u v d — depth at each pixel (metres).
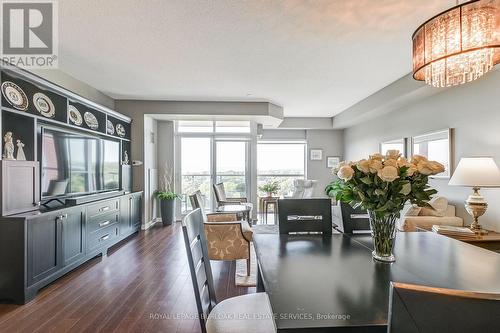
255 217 6.21
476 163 2.68
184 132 6.27
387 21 2.42
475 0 1.50
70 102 3.71
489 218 3.07
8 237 2.36
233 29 2.57
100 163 4.09
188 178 6.34
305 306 0.93
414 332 0.58
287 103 5.62
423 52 1.74
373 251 1.53
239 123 6.35
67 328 2.01
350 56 3.22
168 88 4.52
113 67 3.56
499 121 2.96
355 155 6.77
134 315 2.19
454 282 1.13
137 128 5.28
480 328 0.56
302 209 2.14
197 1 2.12
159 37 2.73
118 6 2.18
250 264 3.32
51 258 2.68
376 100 4.79
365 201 1.41
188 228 1.17
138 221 5.02
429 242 1.78
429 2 2.13
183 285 2.74
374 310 0.91
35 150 2.82
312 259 1.44
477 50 1.57
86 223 3.28
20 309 2.27
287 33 2.65
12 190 2.45
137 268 3.20
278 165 7.77
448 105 3.70
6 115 2.72
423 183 1.38
